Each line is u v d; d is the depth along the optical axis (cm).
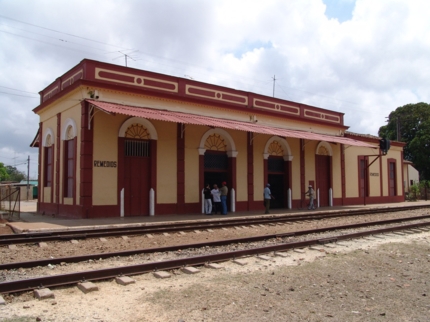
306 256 921
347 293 647
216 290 641
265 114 2314
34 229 1251
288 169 2438
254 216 1819
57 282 641
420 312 568
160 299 592
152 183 1800
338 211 2109
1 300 560
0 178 6619
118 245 1073
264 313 545
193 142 1975
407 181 4091
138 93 1769
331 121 2789
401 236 1239
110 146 1684
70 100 1747
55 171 1900
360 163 2980
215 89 2088
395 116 5434
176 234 1278
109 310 545
